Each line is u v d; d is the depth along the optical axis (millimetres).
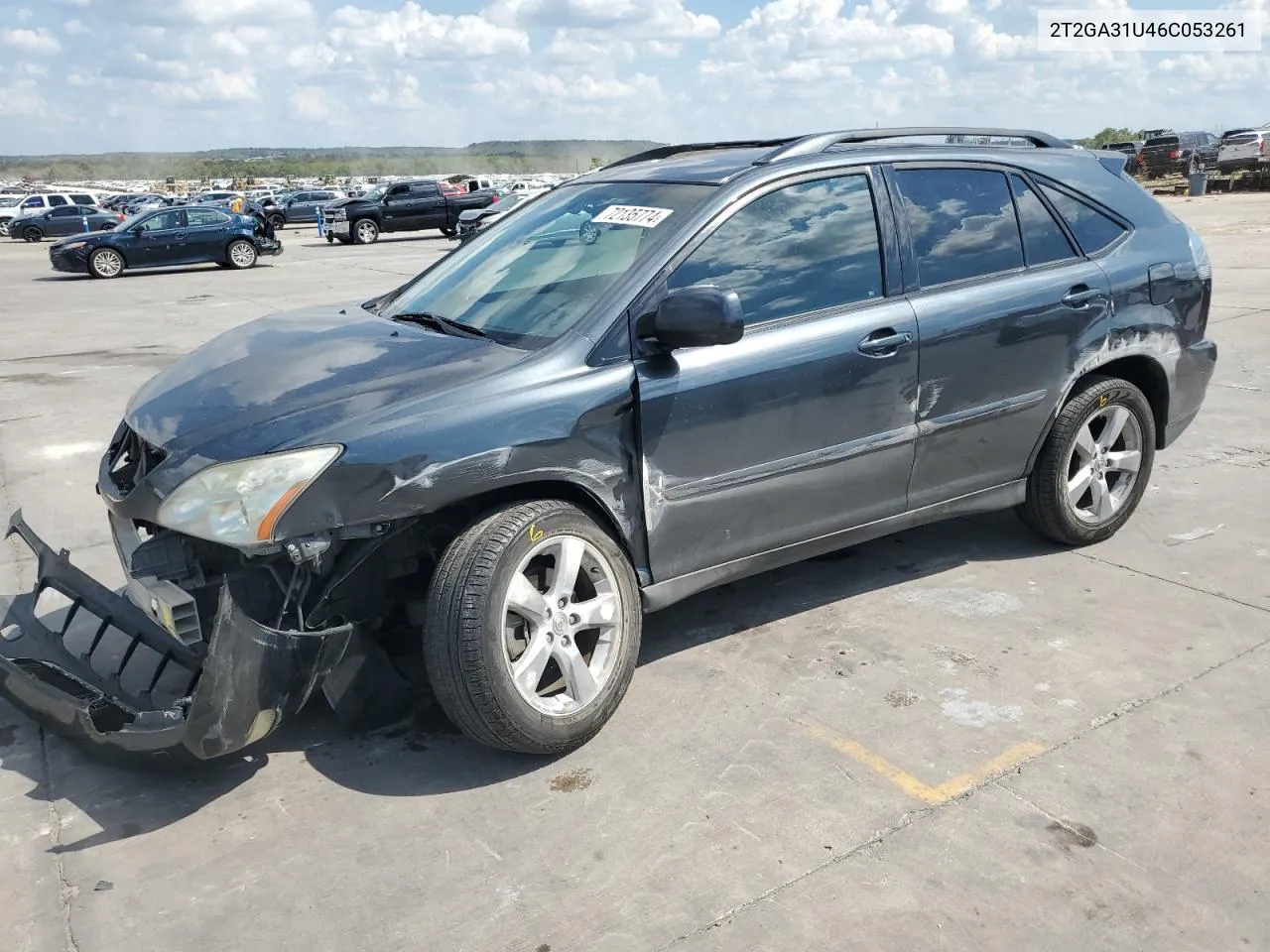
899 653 3635
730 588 4227
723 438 3262
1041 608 3965
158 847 2674
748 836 2662
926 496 3883
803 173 3541
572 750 3059
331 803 2848
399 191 31250
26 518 5309
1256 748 3010
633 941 2307
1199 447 6086
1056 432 4211
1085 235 4234
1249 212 23812
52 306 15258
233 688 2561
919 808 2762
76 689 3137
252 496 2648
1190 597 4031
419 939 2330
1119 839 2621
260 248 22812
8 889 2520
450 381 2926
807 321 3432
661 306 3006
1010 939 2293
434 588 2793
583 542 2998
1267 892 2428
